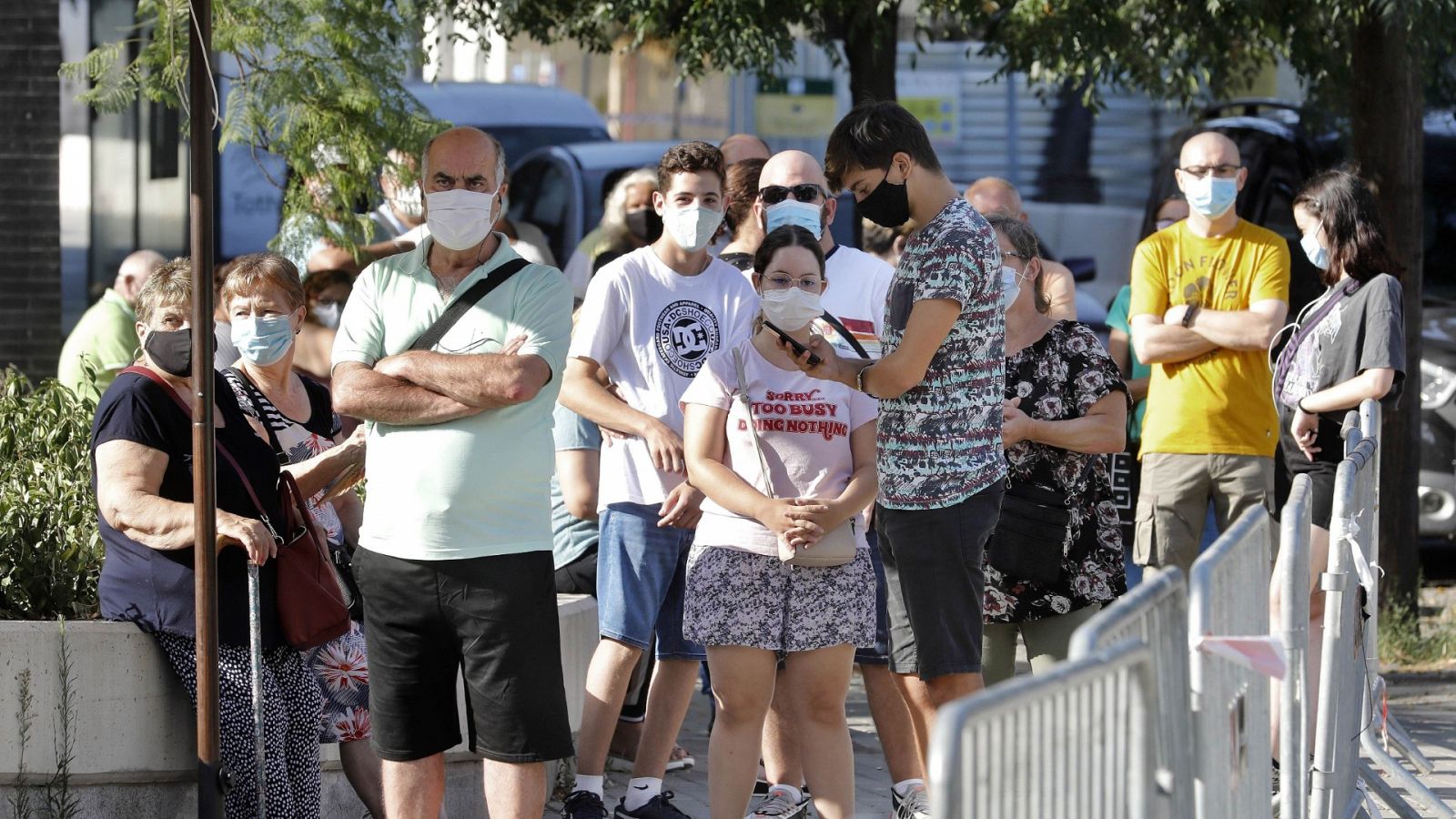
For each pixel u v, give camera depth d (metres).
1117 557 13.14
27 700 11.56
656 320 13.87
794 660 11.91
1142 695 6.40
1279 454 17.14
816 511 11.42
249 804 11.52
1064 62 21.30
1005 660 13.49
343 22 18.47
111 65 18.16
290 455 12.91
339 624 11.86
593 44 23.81
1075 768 5.95
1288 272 17.27
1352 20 21.38
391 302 11.38
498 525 10.93
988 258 11.04
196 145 10.67
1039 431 12.82
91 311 20.44
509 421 11.00
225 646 11.61
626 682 13.45
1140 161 43.25
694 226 13.61
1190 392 17.06
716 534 11.84
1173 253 17.45
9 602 12.91
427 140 18.97
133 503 11.48
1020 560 12.83
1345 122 27.14
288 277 12.64
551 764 14.73
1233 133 32.44
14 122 27.22
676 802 14.73
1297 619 9.97
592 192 34.12
